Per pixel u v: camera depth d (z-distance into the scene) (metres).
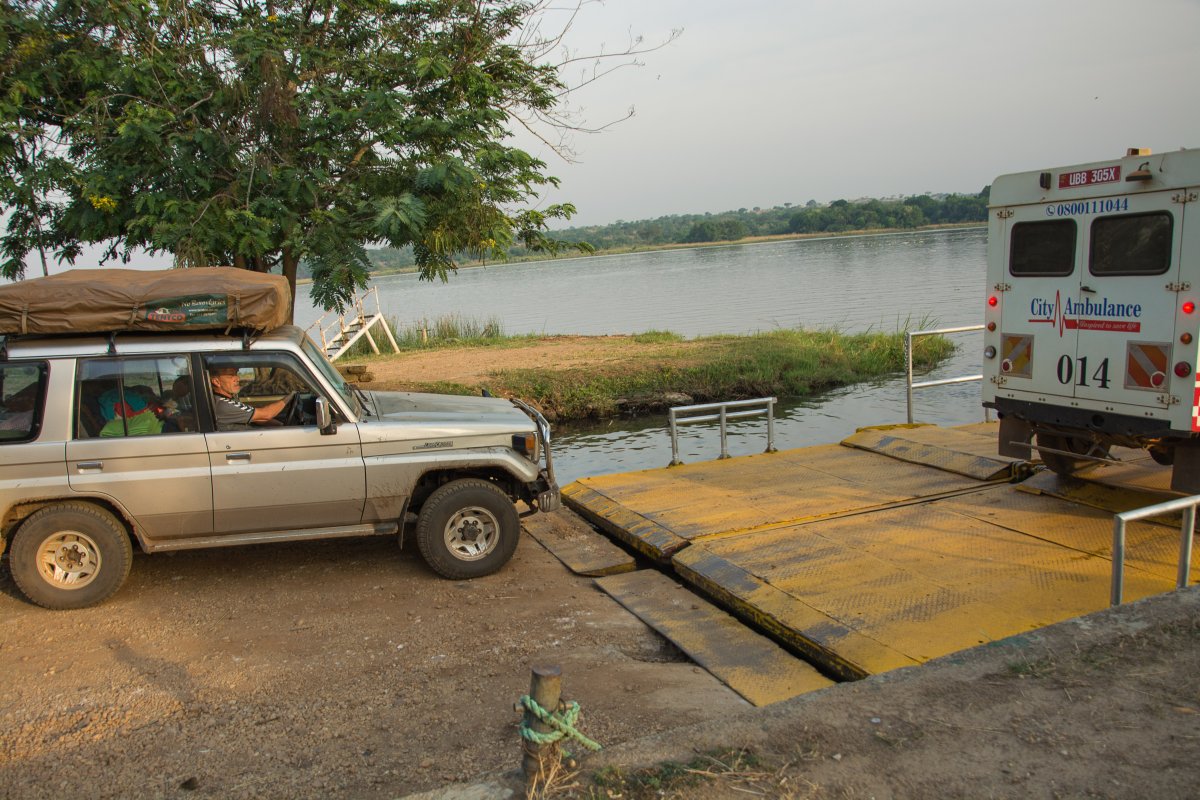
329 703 4.77
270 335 6.46
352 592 6.41
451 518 6.54
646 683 4.93
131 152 9.15
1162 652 4.16
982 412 17.39
